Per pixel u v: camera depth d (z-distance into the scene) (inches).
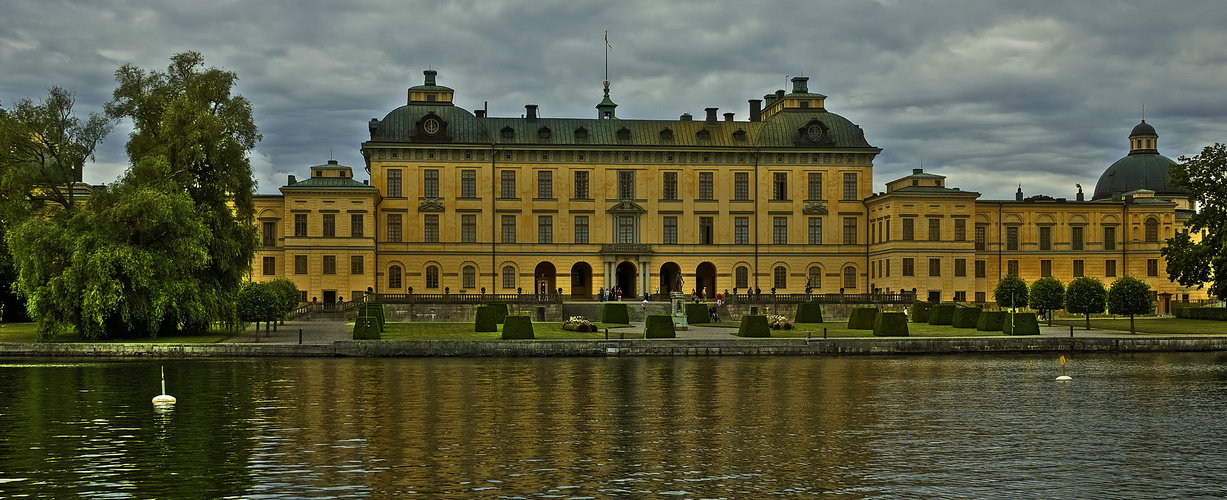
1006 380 2207.2
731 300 4352.9
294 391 1973.4
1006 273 5088.6
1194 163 3841.0
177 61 3078.2
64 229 2758.4
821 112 5221.5
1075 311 3607.3
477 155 4916.3
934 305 4013.3
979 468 1304.1
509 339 2965.1
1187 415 1722.4
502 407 1780.3
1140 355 2874.0
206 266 2851.9
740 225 5059.1
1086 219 5142.7
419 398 1886.1
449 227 4886.8
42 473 1254.9
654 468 1295.5
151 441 1455.5
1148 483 1230.9
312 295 4616.1
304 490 1175.0
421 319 4092.0
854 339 2888.8
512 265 4940.9
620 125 5137.8
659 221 5024.6
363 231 4655.5
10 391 1952.5
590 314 4220.0
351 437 1492.4
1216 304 4881.9
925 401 1870.1
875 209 5019.7
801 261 5073.8
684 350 2805.1
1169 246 3981.3
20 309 3745.1
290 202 4611.2
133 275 2674.7
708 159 5049.2
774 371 2386.8
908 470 1288.1
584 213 4985.2
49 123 2972.4
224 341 2854.3
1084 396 1947.6
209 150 2938.0
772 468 1298.0
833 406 1806.1
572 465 1311.5
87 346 2642.7
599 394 1952.5
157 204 2714.1
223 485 1195.9
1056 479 1246.9
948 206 4849.9
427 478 1235.9
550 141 4970.5
